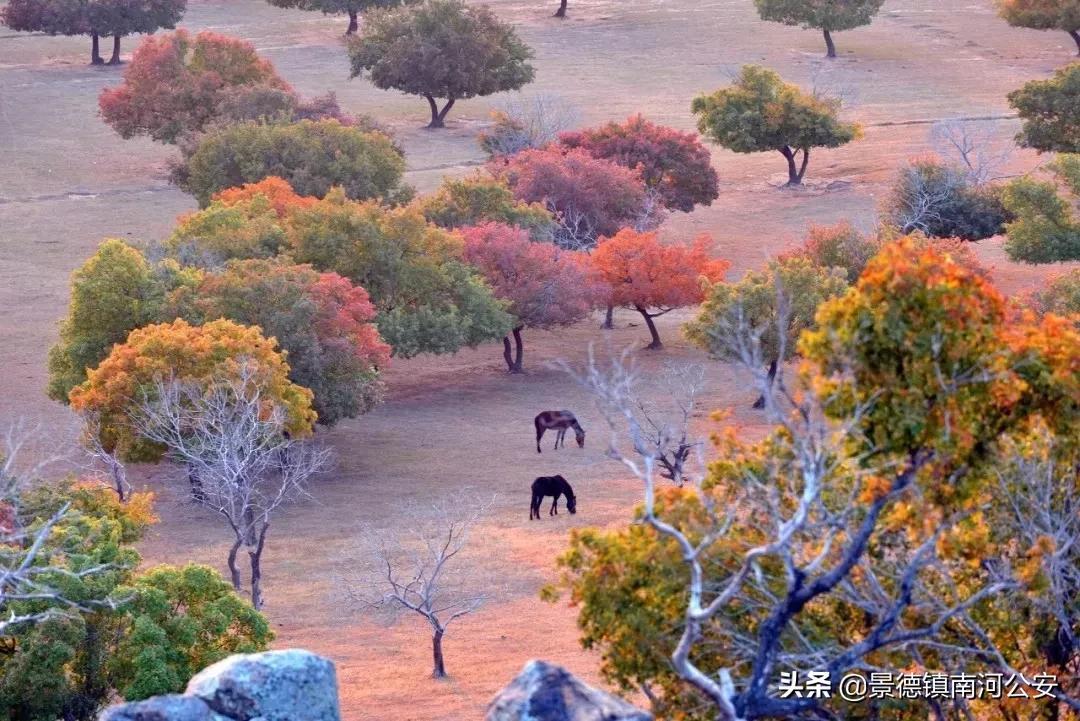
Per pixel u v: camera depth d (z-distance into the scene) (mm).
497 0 187625
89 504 39625
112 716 14758
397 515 53188
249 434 47750
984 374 15281
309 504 55219
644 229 92000
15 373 73688
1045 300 62250
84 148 126562
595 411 68250
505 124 114750
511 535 50094
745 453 19469
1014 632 18969
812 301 64125
